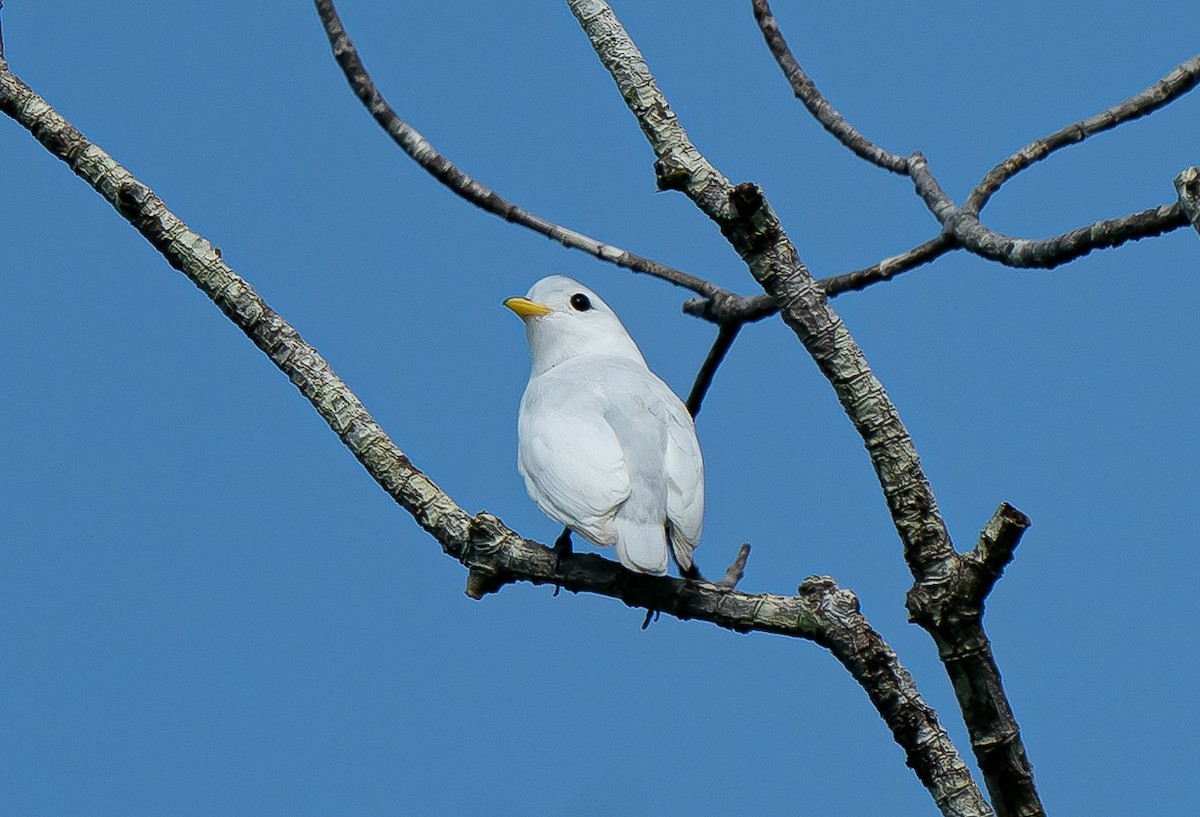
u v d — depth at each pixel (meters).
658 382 12.76
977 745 9.30
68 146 10.80
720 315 13.89
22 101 10.84
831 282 13.86
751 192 9.29
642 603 10.34
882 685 9.26
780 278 9.38
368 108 13.43
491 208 13.59
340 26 13.41
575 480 11.45
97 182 10.75
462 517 10.46
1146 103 12.83
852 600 9.41
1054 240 10.63
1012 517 8.82
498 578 10.51
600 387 12.38
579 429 11.86
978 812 9.03
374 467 10.47
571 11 10.27
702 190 9.62
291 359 10.59
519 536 10.55
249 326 10.64
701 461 12.02
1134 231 9.72
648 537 10.66
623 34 10.12
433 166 13.45
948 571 9.14
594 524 11.17
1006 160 12.91
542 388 12.92
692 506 11.55
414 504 10.48
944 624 9.19
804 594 9.59
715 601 10.00
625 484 11.41
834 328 9.32
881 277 13.56
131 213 10.66
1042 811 9.32
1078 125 12.93
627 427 11.84
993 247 11.83
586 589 10.45
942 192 13.19
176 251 10.66
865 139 14.04
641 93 9.96
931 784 9.16
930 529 9.18
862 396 9.29
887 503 9.30
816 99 14.28
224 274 10.65
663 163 9.73
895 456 9.21
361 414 10.58
